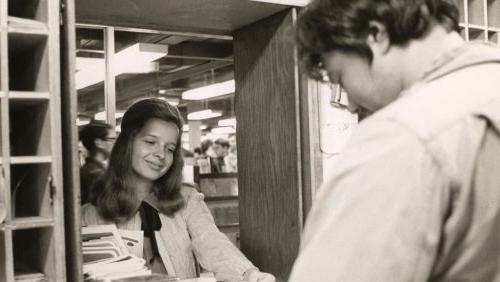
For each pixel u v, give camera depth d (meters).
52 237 1.24
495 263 0.72
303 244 0.77
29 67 1.41
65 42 1.29
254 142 1.97
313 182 1.76
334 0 0.80
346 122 1.82
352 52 0.81
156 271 1.87
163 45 5.12
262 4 1.74
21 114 1.50
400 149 0.68
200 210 2.05
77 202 1.27
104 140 2.69
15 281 1.25
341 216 0.70
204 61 6.55
